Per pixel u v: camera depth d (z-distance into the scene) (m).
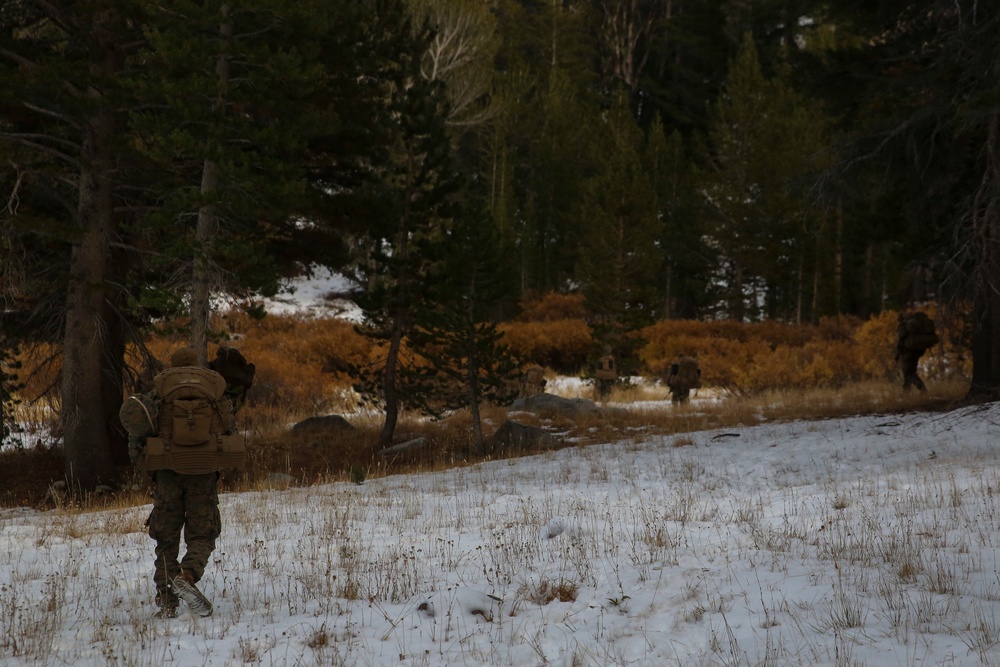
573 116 47.69
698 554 5.97
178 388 5.14
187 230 13.89
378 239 16.30
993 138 13.66
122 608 5.24
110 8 12.02
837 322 34.28
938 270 17.70
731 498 8.61
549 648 4.14
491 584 5.40
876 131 15.61
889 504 7.43
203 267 12.02
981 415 12.95
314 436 17.12
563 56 58.69
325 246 15.93
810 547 6.00
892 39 16.83
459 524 7.83
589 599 4.96
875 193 17.75
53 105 12.42
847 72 16.78
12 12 13.30
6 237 12.34
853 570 5.21
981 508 6.85
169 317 14.38
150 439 5.02
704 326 32.88
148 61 12.01
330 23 12.86
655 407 20.70
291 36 12.79
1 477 13.84
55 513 10.79
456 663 3.98
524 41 59.62
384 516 8.55
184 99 11.62
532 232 44.16
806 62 17.02
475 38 41.84
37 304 13.92
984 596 4.54
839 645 3.88
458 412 19.39
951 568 5.12
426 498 9.79
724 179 40.69
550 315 35.97
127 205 13.73
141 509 10.06
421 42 16.97
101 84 12.14
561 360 30.08
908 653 3.73
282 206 12.35
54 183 13.29
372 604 5.09
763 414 17.47
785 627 4.20
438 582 5.59
